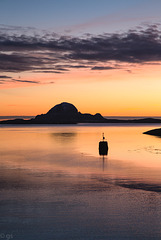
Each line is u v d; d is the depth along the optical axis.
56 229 13.62
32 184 23.27
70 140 86.31
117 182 24.09
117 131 159.38
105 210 16.27
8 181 24.66
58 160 40.38
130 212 15.89
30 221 14.51
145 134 125.25
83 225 14.05
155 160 39.81
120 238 12.76
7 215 15.40
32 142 78.75
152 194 19.73
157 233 13.29
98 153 49.97
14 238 12.62
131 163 36.69
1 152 52.47
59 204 17.38
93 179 25.55
